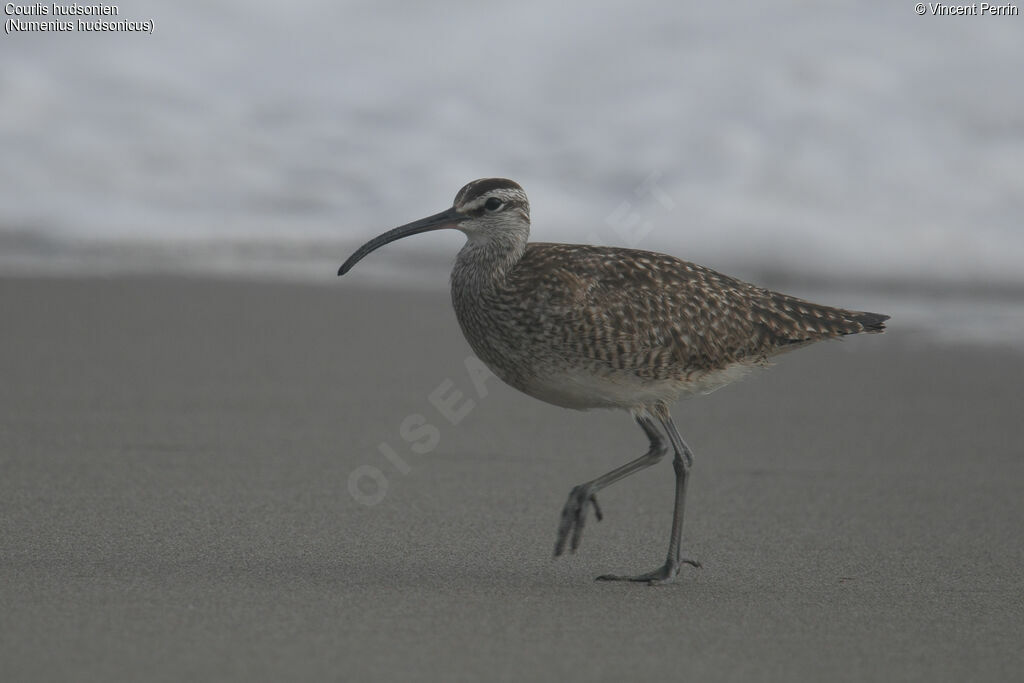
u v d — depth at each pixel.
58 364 17.58
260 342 19.19
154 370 17.45
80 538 10.78
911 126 25.12
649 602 9.45
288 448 14.25
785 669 7.94
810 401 17.22
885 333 20.94
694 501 12.88
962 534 11.80
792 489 13.37
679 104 25.62
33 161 24.94
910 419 16.34
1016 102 25.30
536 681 7.52
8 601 8.74
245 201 24.72
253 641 8.04
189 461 13.59
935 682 7.79
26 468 13.09
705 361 10.96
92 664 7.47
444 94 26.38
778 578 10.32
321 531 11.34
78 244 23.47
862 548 11.30
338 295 22.22
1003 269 22.98
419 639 8.24
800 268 22.88
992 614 9.33
